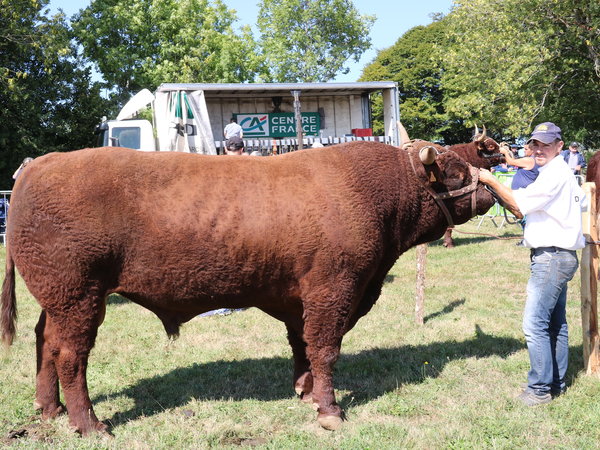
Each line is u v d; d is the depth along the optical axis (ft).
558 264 14.11
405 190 14.15
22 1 65.41
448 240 40.40
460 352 18.78
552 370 14.46
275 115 41.57
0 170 68.54
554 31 66.44
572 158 51.03
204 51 97.40
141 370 17.83
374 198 13.53
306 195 13.07
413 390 15.65
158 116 34.24
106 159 12.74
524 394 14.79
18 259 12.59
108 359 18.86
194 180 12.90
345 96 42.78
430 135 146.30
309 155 13.85
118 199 12.42
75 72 73.77
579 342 19.19
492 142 16.16
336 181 13.37
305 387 15.28
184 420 14.10
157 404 15.17
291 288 13.44
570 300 24.93
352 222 13.12
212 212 12.67
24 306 26.89
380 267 14.82
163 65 93.61
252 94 39.99
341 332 13.55
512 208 14.66
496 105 78.23
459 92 122.11
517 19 69.00
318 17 117.80
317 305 13.20
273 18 117.60
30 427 13.76
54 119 72.23
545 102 73.61
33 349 19.90
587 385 15.51
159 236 12.54
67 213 12.22
